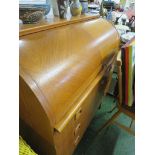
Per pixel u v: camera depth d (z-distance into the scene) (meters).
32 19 0.89
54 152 0.82
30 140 0.88
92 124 1.62
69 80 0.74
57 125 0.70
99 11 1.92
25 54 0.66
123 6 2.61
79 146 1.41
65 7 1.12
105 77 1.28
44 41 0.77
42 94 0.62
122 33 1.91
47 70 0.67
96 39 1.10
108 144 1.44
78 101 0.84
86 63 0.89
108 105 1.85
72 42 0.89
